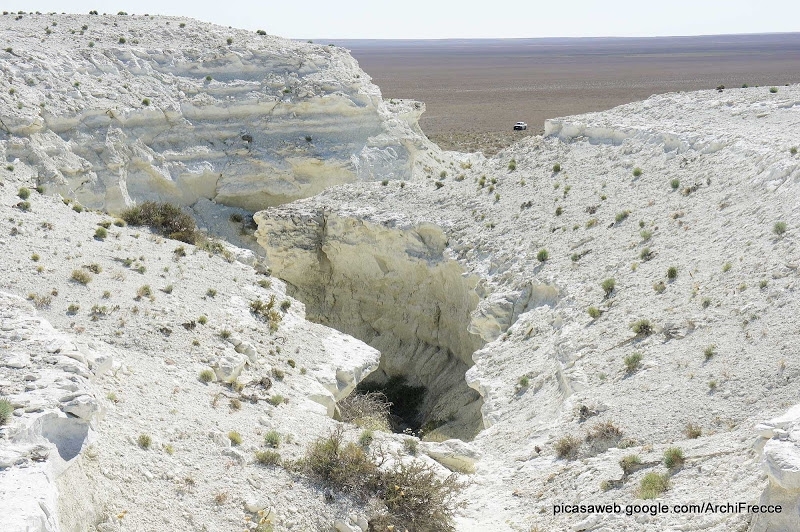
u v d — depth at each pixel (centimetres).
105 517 1438
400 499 1750
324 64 5909
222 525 1579
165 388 2064
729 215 2706
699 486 1513
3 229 2828
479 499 1919
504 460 2116
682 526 1382
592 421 2017
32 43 5247
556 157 3928
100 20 6109
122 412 1808
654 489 1562
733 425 1744
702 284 2405
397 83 19250
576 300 2744
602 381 2200
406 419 3638
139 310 2533
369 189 4325
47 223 2991
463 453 2175
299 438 2014
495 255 3362
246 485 1714
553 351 2556
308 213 4122
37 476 1246
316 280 4238
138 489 1557
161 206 3803
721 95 4153
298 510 1695
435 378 3784
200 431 1870
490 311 3053
